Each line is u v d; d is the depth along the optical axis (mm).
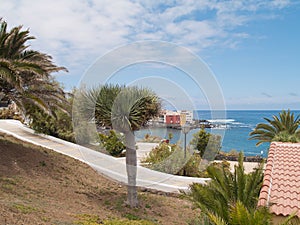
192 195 8141
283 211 6012
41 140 18297
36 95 12102
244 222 5520
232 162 21156
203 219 7180
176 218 9648
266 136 22312
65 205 8312
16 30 11797
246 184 7895
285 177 7094
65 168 12219
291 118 21578
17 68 10664
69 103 13078
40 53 12672
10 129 21547
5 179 8969
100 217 7887
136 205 9930
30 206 6945
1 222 5199
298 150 8492
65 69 12195
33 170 10797
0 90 11922
